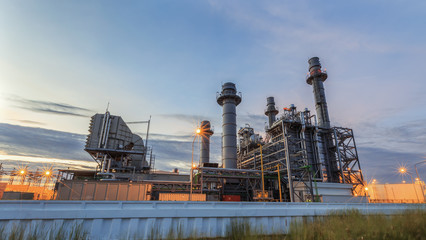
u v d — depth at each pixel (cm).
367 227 854
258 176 4641
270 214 1166
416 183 5747
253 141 6438
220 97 5762
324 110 6222
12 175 6031
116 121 4731
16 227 825
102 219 945
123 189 3244
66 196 3062
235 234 891
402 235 745
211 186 4325
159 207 1035
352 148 5762
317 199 4228
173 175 4634
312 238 813
